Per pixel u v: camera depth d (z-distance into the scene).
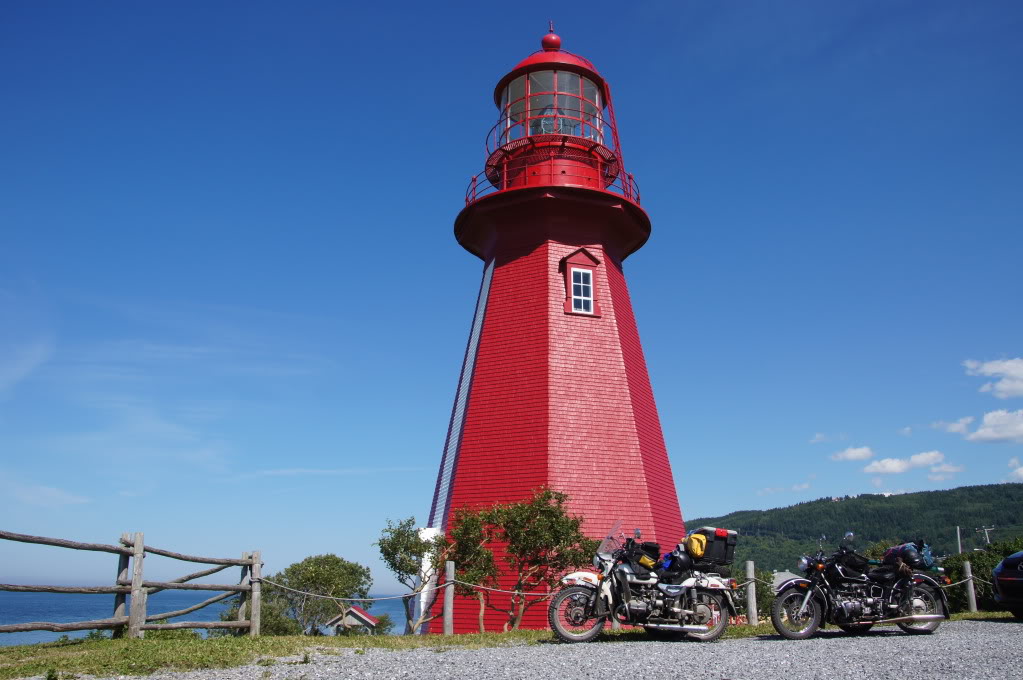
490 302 24.03
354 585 34.88
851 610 12.69
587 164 24.73
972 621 15.81
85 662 9.47
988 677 8.41
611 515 21.28
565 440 21.59
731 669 8.99
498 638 12.74
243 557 14.08
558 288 23.39
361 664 9.50
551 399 21.91
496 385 22.80
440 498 23.59
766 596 35.31
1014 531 116.12
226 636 13.04
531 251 24.02
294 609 37.53
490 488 21.62
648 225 25.64
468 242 26.81
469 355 25.00
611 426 22.30
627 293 25.91
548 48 26.30
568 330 22.97
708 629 12.35
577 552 17.61
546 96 25.48
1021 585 15.09
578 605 12.57
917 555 13.54
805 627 12.63
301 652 10.66
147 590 12.37
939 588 13.25
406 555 17.53
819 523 138.25
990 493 135.75
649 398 24.89
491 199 23.95
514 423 22.06
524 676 8.55
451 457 23.48
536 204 23.83
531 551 17.41
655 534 21.66
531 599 19.20
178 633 13.41
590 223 24.44
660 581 12.56
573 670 8.95
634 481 21.95
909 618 12.88
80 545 11.26
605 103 26.52
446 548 17.88
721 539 12.97
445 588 14.19
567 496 18.27
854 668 9.04
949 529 126.69
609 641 12.42
